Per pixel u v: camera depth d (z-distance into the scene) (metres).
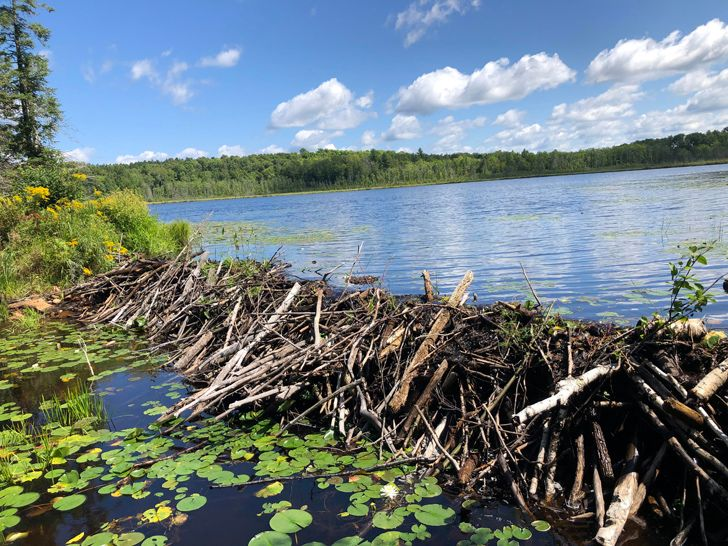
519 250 13.81
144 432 4.46
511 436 3.69
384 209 39.28
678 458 3.16
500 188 76.19
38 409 5.05
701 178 51.12
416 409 4.05
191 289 8.37
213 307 7.42
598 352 3.99
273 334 5.78
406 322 5.11
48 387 5.64
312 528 3.01
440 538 2.86
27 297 9.98
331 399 4.53
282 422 4.45
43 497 3.46
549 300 8.07
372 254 14.71
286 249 16.77
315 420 4.52
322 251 15.92
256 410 4.76
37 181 15.12
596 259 11.65
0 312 9.08
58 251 10.98
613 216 20.95
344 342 5.00
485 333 4.76
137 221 15.31
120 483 3.60
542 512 3.08
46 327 8.57
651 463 3.17
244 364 5.45
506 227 20.06
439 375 4.11
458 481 3.41
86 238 11.49
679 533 2.76
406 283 10.29
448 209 34.34
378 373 4.63
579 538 2.82
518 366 4.11
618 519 2.80
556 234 16.64
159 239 15.84
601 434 3.39
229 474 3.64
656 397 3.28
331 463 3.75
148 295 8.81
